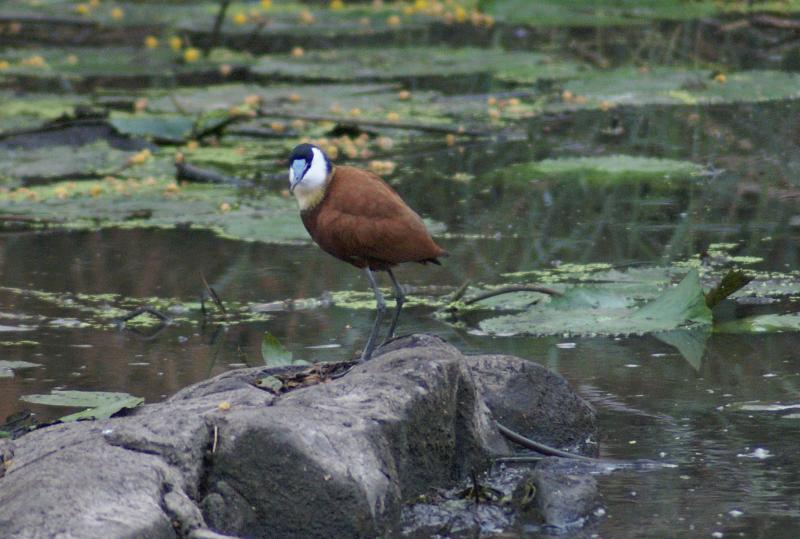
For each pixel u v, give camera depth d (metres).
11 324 11.32
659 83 21.31
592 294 11.24
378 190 8.73
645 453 8.22
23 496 6.49
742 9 27.08
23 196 15.67
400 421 7.55
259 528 7.07
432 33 27.73
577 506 7.36
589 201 15.01
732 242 13.19
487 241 13.59
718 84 20.75
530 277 12.25
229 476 7.11
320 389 7.86
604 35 26.11
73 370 10.05
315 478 7.01
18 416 8.80
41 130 18.84
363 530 7.00
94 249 13.84
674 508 7.38
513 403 8.62
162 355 10.43
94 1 30.97
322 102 20.77
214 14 29.89
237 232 13.69
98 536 6.19
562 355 10.15
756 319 10.84
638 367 9.81
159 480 6.78
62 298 12.09
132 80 24.19
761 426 8.59
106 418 8.01
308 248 13.88
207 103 20.70
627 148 17.59
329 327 11.02
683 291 10.86
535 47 25.55
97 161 17.67
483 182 16.08
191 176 16.61
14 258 13.51
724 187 15.41
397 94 21.34
